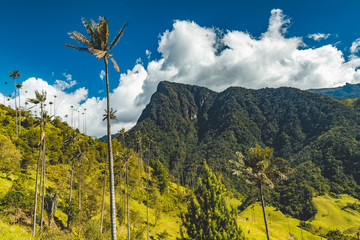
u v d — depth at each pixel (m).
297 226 142.12
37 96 33.66
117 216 47.50
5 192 31.58
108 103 16.91
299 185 185.12
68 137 52.03
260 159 28.30
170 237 54.84
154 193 71.50
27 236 11.06
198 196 32.34
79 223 36.69
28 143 57.31
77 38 16.38
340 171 194.25
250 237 59.81
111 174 15.92
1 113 74.62
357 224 135.38
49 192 40.69
